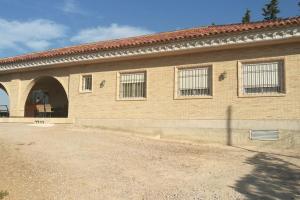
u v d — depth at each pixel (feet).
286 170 37.22
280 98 49.70
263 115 50.42
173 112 56.85
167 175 34.35
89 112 65.16
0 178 32.35
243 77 52.54
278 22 48.83
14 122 72.74
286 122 48.96
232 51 53.42
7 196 28.12
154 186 30.99
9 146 45.44
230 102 52.70
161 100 58.13
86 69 66.90
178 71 57.67
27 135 54.95
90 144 48.47
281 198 28.07
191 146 50.52
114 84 63.21
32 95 90.63
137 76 61.36
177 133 55.93
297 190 30.17
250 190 30.07
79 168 36.09
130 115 60.59
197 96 55.21
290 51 49.83
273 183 32.22
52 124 68.03
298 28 47.39
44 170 35.04
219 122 53.06
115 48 60.44
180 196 28.43
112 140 52.42
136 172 35.12
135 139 54.49
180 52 56.18
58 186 30.63
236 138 51.62
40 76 74.02
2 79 80.38
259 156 44.42
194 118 55.01
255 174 35.24
